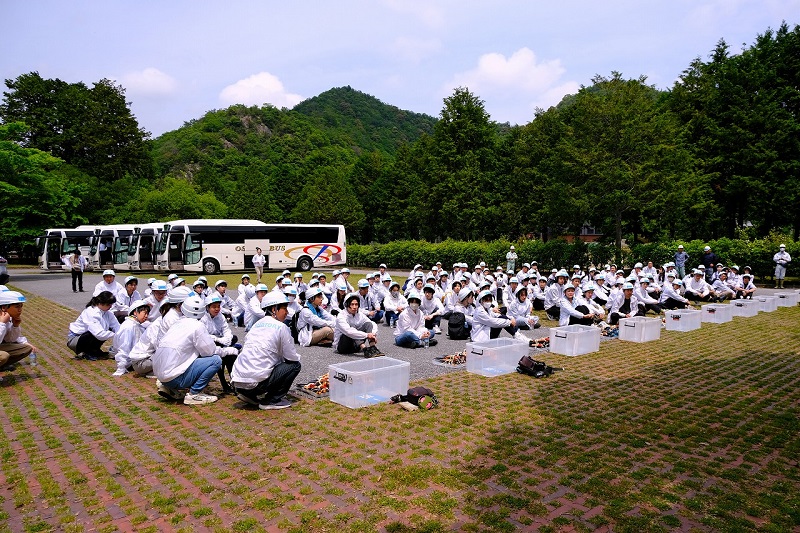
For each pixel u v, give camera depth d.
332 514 4.05
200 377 6.89
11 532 3.83
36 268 38.75
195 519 4.01
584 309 12.21
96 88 59.91
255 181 63.62
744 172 29.77
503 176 42.56
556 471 4.82
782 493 4.39
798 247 22.61
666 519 3.94
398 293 13.24
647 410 6.62
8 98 52.34
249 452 5.30
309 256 36.34
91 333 9.55
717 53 34.56
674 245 24.34
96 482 4.65
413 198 47.75
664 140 24.52
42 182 31.73
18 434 5.84
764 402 6.95
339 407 6.80
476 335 10.77
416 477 4.67
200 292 12.75
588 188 26.02
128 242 32.78
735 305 15.09
